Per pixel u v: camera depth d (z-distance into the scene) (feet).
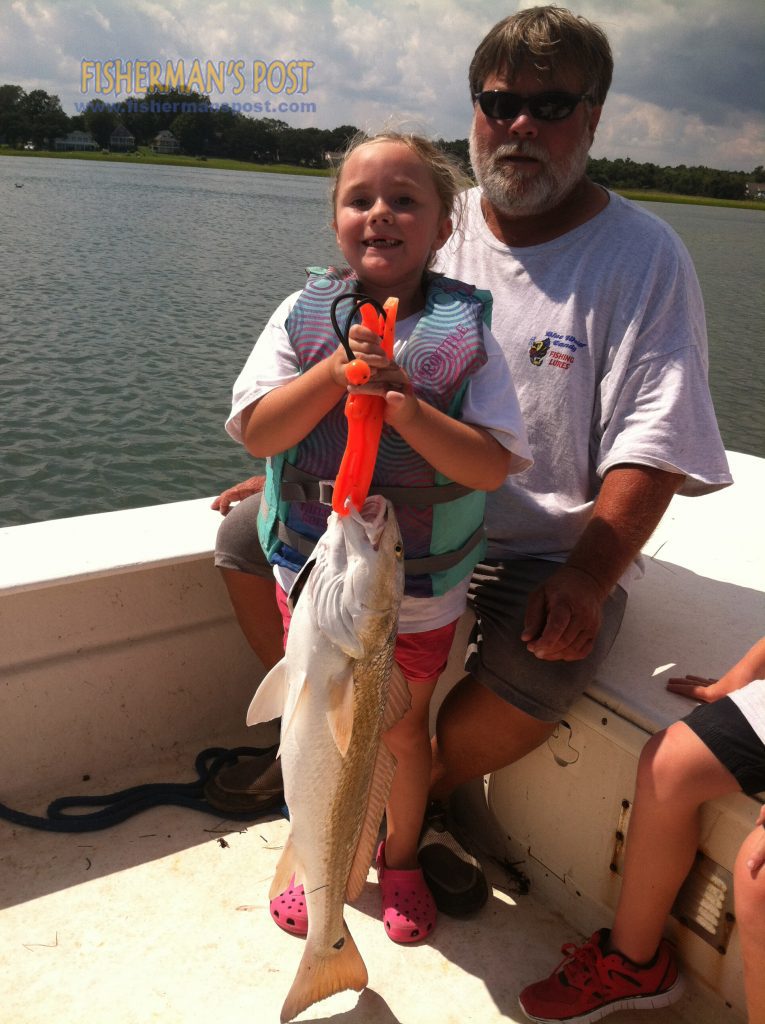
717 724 6.57
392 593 5.86
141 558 8.81
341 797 6.12
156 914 7.97
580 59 8.09
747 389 51.55
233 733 10.34
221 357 52.34
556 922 8.29
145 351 52.49
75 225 121.90
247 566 8.60
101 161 453.17
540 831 8.44
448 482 6.97
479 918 8.23
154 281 78.48
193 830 8.96
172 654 9.66
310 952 6.50
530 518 8.55
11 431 37.47
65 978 7.31
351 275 7.11
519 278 8.70
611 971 7.00
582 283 8.38
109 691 9.39
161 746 9.91
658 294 8.17
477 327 6.82
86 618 9.02
